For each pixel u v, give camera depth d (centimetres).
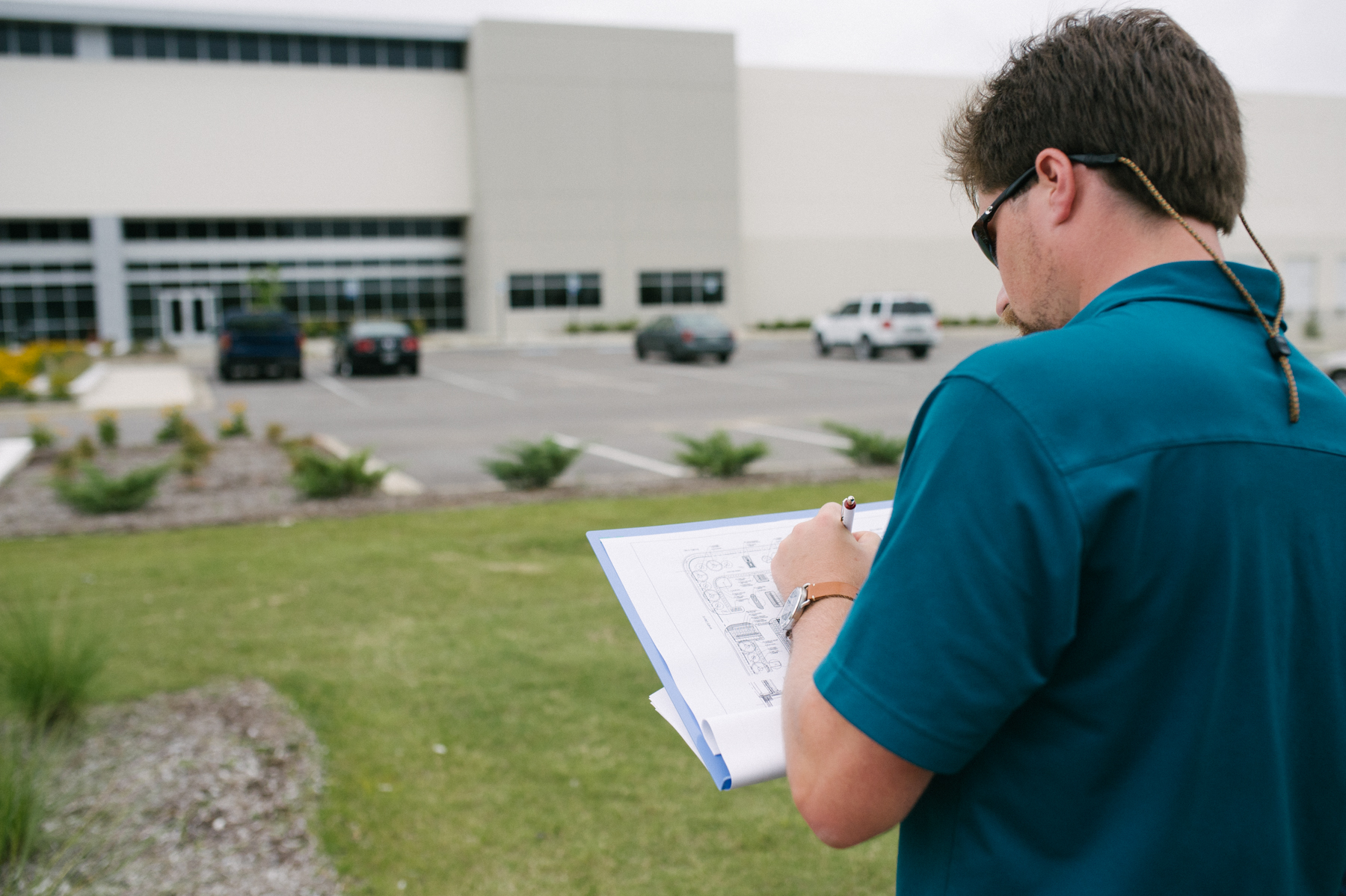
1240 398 83
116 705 378
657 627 109
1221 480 79
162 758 334
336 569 588
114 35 3712
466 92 4053
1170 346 83
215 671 416
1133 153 88
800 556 105
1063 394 80
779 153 4356
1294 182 4725
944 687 76
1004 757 84
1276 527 81
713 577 117
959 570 78
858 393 1816
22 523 766
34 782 288
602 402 1738
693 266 4212
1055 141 92
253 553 638
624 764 333
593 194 4066
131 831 288
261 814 299
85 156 3709
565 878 268
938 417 84
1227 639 79
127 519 778
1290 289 4778
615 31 4022
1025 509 77
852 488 852
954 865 86
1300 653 84
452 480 970
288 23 3788
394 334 2411
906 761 78
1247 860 80
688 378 2200
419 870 272
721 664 104
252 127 3853
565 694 392
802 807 84
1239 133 91
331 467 850
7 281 3719
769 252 4384
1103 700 80
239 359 2319
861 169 4459
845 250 4475
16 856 272
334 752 340
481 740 351
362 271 4116
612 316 4134
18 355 2598
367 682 404
